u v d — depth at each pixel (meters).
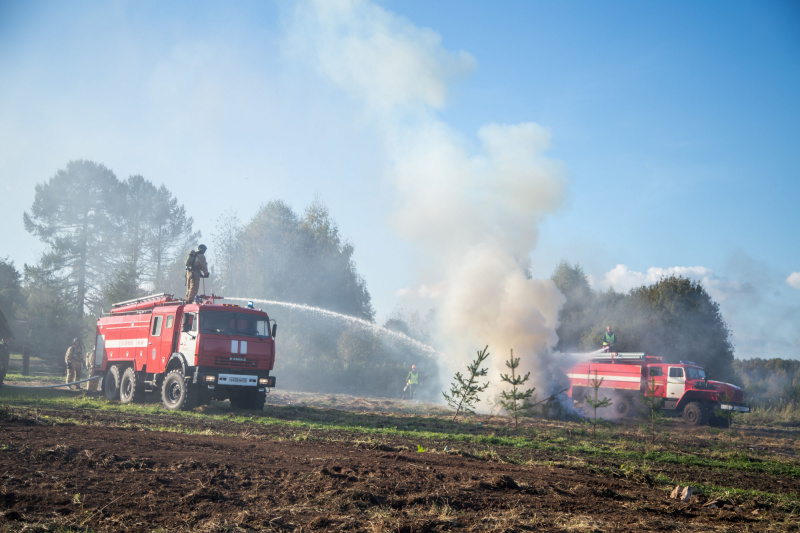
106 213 62.03
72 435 9.11
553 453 11.74
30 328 41.19
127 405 16.84
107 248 60.94
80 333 41.56
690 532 5.49
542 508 6.11
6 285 56.41
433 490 6.52
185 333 16.91
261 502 5.66
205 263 18.56
